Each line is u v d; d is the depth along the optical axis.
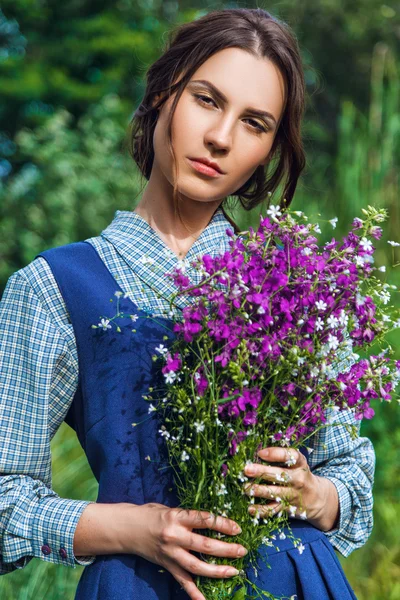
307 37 8.94
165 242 1.59
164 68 1.61
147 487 1.44
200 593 1.36
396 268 4.00
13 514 1.45
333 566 1.49
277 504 1.39
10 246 7.00
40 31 9.47
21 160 8.73
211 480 1.35
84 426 1.51
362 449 1.67
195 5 9.12
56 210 6.55
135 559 1.42
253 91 1.50
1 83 8.62
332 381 1.38
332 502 1.54
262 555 1.45
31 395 1.49
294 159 1.75
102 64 9.34
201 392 1.31
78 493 3.47
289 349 1.30
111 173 6.56
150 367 1.46
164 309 1.49
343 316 1.31
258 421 1.36
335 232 4.16
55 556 1.43
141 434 1.45
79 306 1.49
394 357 3.51
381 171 4.24
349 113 4.56
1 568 1.47
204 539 1.34
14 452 1.47
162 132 1.54
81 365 1.49
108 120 6.89
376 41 8.90
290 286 1.34
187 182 1.51
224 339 1.34
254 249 1.35
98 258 1.54
